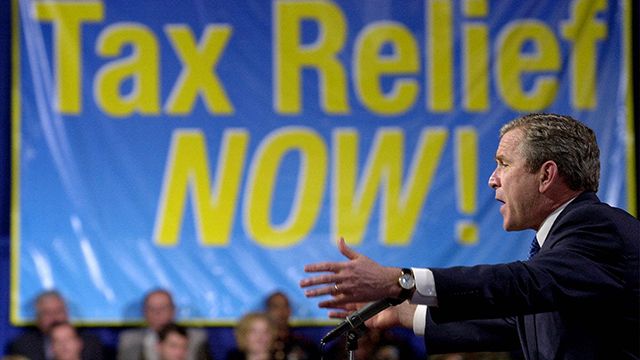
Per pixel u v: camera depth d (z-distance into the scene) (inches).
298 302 608.7
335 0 612.7
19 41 609.6
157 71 610.9
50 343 602.5
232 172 611.8
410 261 610.9
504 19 612.7
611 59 614.5
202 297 609.9
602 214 215.9
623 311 211.5
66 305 609.0
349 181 611.8
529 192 227.1
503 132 236.4
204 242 611.5
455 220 610.9
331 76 611.8
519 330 238.8
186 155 610.9
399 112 611.8
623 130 613.9
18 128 609.6
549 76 612.7
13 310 609.0
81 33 610.5
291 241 611.8
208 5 612.7
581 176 224.5
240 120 611.8
